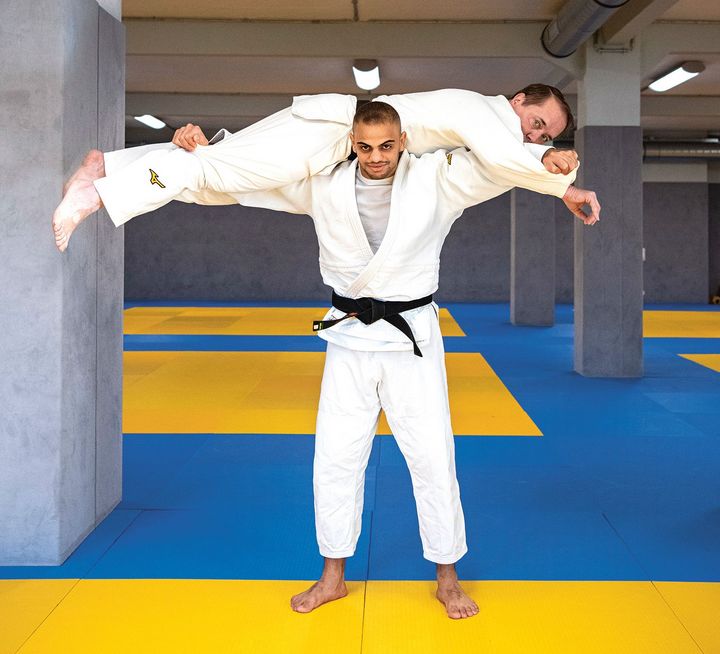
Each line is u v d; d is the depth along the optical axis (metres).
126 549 3.82
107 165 2.80
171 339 13.07
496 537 4.00
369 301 3.01
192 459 5.54
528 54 9.84
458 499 3.19
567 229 23.12
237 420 6.87
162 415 7.08
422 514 3.17
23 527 3.62
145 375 9.32
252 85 14.04
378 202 2.91
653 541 3.94
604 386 8.73
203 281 23.50
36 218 3.59
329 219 2.95
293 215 23.41
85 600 3.24
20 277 3.61
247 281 23.47
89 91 3.90
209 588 3.36
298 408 7.41
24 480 3.62
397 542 3.92
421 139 2.92
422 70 12.59
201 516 4.30
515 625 3.03
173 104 15.06
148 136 20.00
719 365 10.36
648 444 6.03
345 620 3.06
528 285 15.77
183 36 9.97
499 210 23.09
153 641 2.89
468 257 23.20
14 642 2.88
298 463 5.43
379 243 2.96
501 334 14.12
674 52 9.61
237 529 4.09
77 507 3.86
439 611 3.14
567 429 6.56
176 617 3.08
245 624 3.03
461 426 6.68
